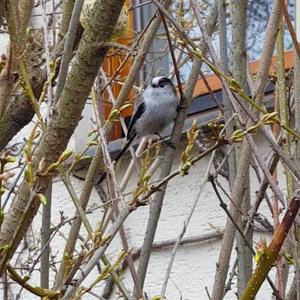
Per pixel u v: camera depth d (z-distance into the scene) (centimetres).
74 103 331
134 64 472
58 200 893
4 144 403
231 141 346
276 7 450
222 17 479
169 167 504
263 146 724
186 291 856
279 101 443
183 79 884
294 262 403
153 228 480
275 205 483
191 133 391
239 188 459
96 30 335
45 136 331
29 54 453
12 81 338
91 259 350
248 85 533
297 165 415
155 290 866
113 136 895
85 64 332
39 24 690
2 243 313
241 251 463
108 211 571
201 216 856
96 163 466
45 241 456
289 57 827
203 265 853
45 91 374
